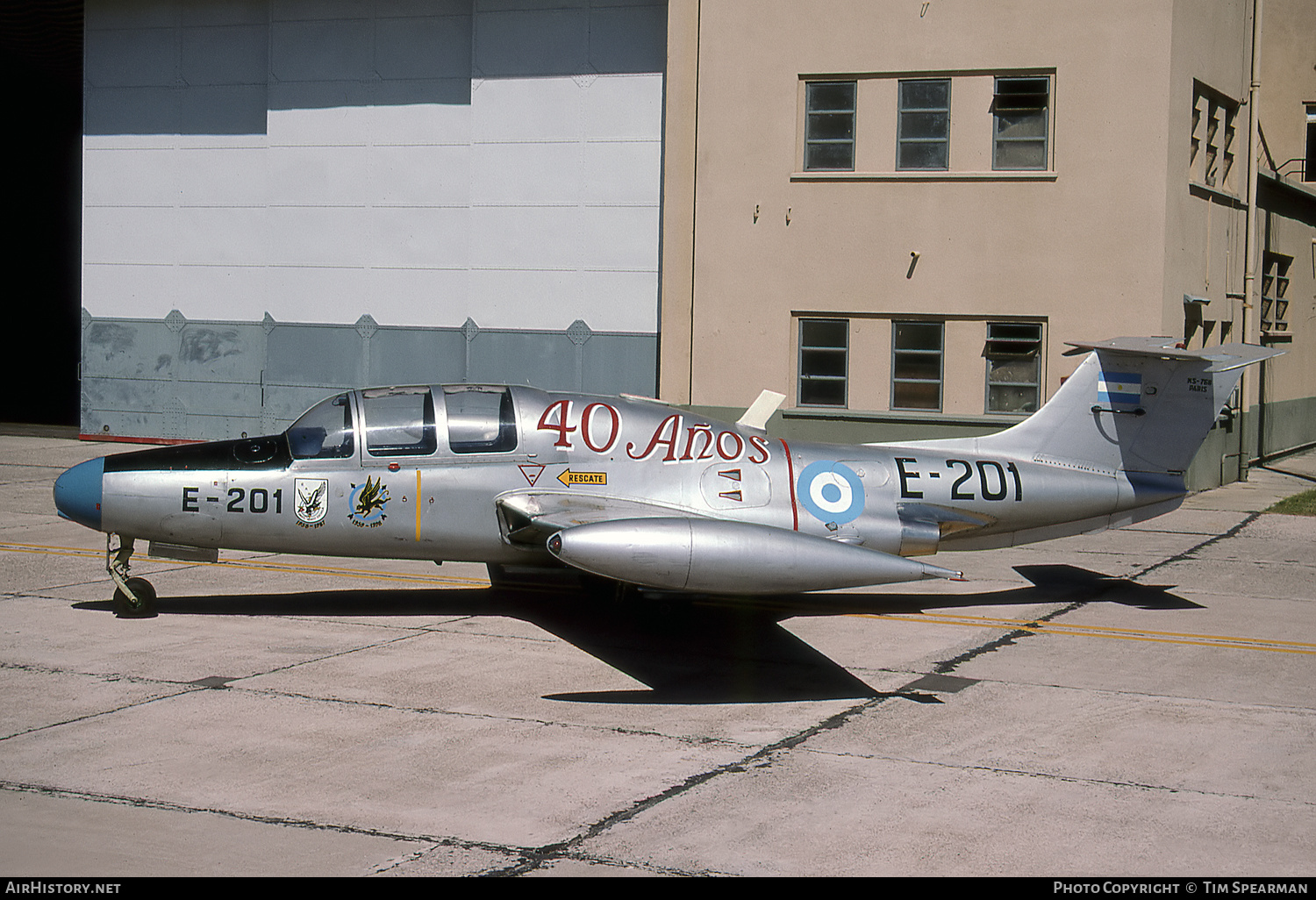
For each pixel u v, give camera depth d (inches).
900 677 349.7
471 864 213.6
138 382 997.8
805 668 359.3
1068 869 215.3
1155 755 280.2
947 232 741.3
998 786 258.1
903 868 214.4
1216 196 804.0
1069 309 722.2
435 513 402.6
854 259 758.5
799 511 411.5
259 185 954.1
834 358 771.4
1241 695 333.1
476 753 275.6
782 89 765.3
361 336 929.5
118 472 394.6
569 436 411.5
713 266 785.6
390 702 315.3
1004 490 431.8
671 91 789.2
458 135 896.9
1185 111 732.0
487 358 895.7
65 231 1517.0
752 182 773.9
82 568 502.3
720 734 292.8
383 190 916.0
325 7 919.0
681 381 807.1
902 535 415.8
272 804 241.1
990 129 733.9
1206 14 761.0
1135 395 447.5
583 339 869.2
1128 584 500.4
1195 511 719.1
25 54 1120.2
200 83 964.6
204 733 285.7
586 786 254.5
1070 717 310.8
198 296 975.6
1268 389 993.5
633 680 342.6
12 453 932.6
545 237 872.3
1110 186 711.7
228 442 412.8
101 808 237.8
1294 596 474.0
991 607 454.6
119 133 989.8
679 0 784.3
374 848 220.1
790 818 237.6
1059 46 715.4
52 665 345.7
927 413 753.0
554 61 860.0
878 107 751.7
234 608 430.3
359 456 401.7
